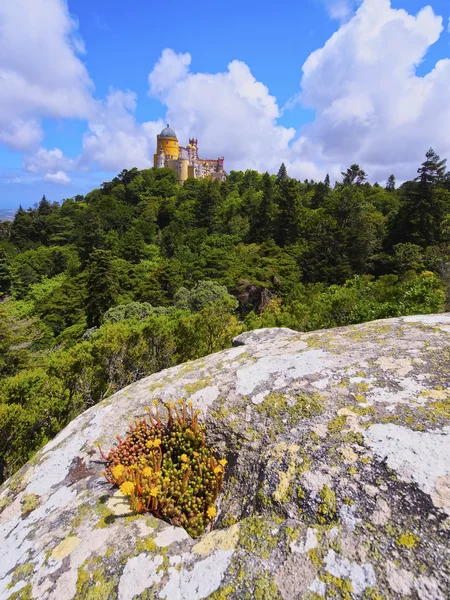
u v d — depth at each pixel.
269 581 1.27
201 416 2.41
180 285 34.72
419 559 1.17
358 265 36.62
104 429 2.62
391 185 78.62
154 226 67.94
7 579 1.57
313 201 62.75
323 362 2.51
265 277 30.52
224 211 68.25
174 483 1.98
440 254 29.33
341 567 1.23
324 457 1.68
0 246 54.34
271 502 1.63
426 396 1.89
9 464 4.27
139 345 6.21
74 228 69.81
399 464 1.50
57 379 5.11
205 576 1.37
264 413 2.18
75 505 1.96
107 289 28.52
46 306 33.06
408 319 3.14
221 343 7.54
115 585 1.41
